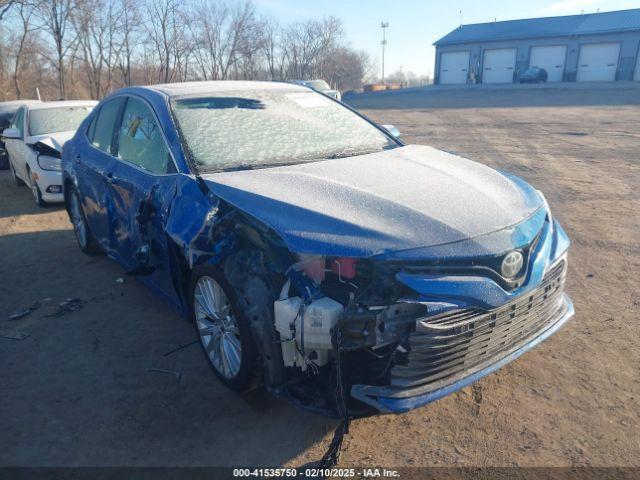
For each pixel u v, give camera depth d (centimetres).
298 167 345
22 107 959
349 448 278
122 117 458
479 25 5053
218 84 451
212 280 307
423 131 1664
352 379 268
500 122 1833
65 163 554
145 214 367
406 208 280
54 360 371
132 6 3131
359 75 6341
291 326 257
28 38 3061
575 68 4338
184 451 280
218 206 306
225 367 314
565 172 954
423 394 254
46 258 585
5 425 303
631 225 631
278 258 278
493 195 310
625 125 1634
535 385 325
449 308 250
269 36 4025
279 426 298
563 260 313
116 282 507
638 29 4000
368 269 254
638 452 268
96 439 290
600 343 368
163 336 401
